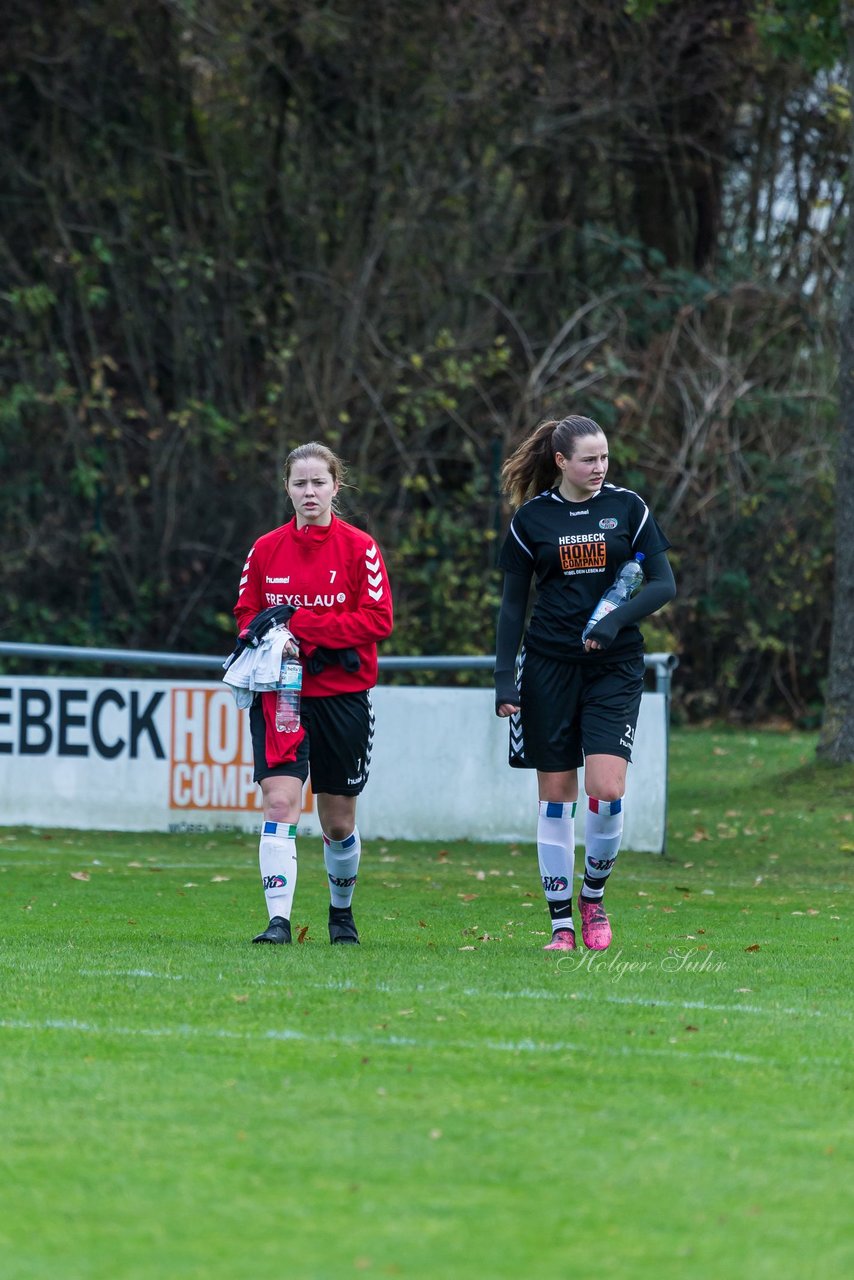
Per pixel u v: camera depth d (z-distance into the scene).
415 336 76.56
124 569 72.44
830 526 81.25
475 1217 12.34
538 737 24.73
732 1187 13.16
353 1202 12.65
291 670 24.47
